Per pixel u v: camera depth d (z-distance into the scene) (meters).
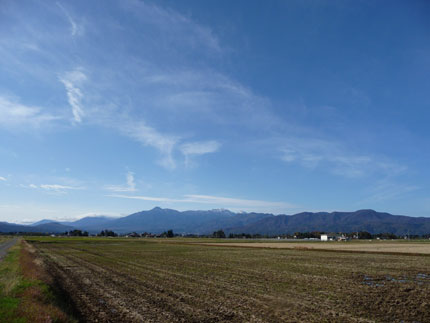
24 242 107.44
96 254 55.94
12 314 12.62
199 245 103.19
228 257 50.91
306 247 87.38
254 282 24.31
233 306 16.39
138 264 38.16
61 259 44.78
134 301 17.36
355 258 49.09
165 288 21.41
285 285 23.06
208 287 21.89
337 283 24.19
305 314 15.10
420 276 28.39
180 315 14.66
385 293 20.42
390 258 49.16
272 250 73.31
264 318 14.36
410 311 15.91
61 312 13.54
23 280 21.00
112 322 13.55
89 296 18.62
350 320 14.26
